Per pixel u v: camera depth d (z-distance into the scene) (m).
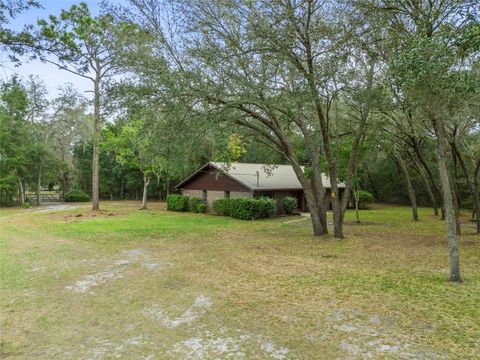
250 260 9.38
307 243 11.85
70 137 35.97
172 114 10.12
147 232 14.66
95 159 24.39
